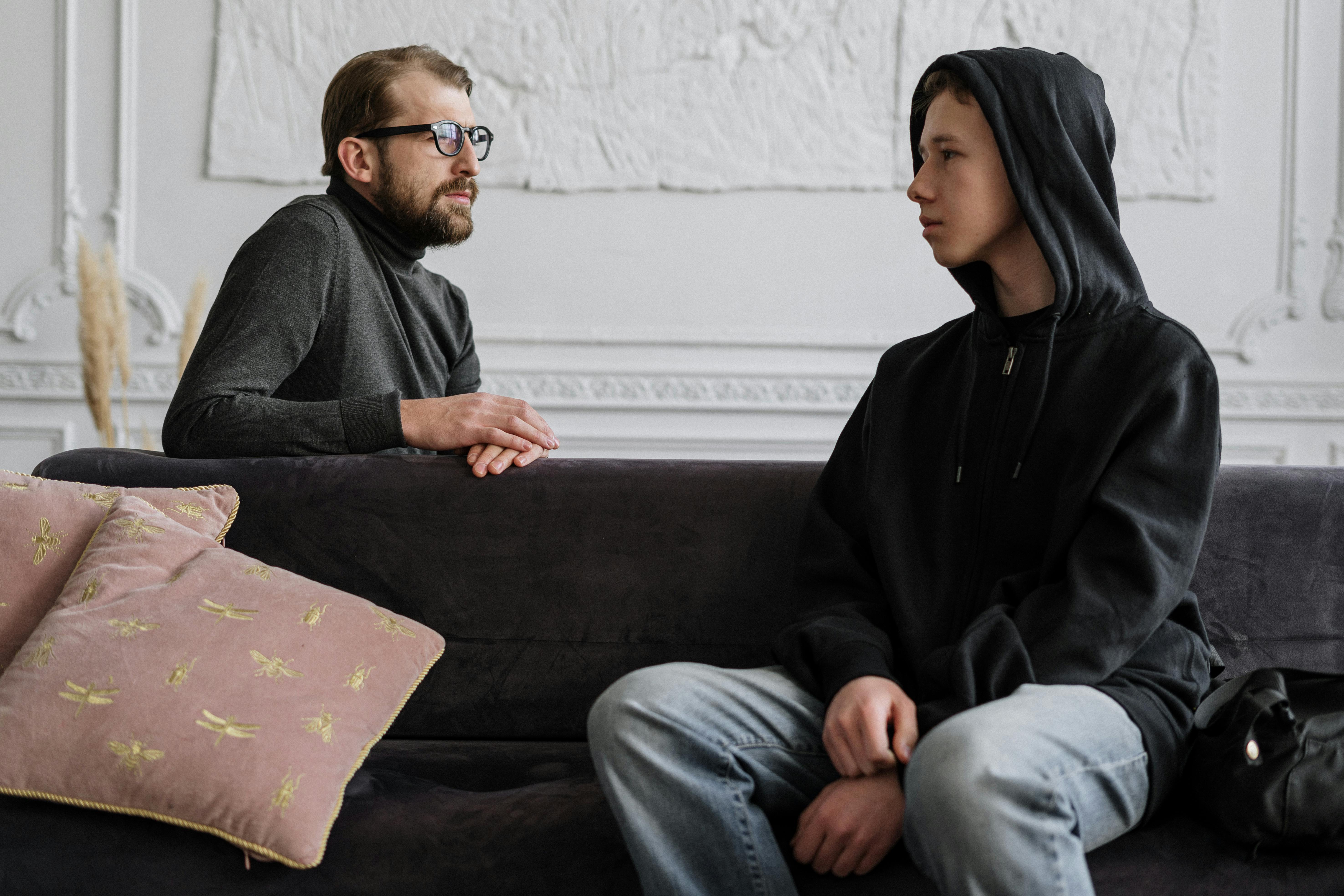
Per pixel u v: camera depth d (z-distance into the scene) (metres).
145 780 1.17
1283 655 1.49
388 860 1.16
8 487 1.47
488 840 1.17
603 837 1.17
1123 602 1.09
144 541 1.39
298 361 1.72
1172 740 1.09
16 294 3.55
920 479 1.32
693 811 1.03
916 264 3.62
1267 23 3.61
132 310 3.57
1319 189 3.63
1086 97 1.29
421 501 1.54
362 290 1.82
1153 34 3.58
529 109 3.59
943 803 0.92
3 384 3.55
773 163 3.61
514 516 1.54
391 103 1.89
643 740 1.04
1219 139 3.61
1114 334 1.24
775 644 1.23
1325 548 1.51
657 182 3.60
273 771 1.17
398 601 1.53
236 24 3.56
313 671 1.28
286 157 3.59
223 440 1.58
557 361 3.63
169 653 1.26
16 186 3.56
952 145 1.26
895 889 1.06
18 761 1.19
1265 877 1.08
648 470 1.56
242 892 1.14
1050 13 3.59
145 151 3.57
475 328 3.60
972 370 1.31
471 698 1.53
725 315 3.63
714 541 1.53
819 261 3.63
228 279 1.74
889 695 1.06
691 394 3.62
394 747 1.47
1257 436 3.62
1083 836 1.01
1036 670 1.07
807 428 3.64
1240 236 3.63
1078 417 1.22
